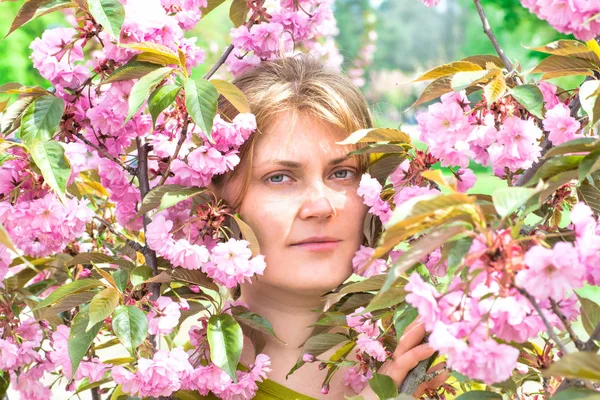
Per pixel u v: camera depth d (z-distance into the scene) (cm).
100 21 145
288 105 177
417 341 162
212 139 150
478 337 103
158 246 158
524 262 100
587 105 129
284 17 193
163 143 166
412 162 163
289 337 187
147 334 151
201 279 166
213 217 168
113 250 202
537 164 149
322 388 174
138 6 155
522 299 107
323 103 178
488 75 133
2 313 185
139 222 188
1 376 191
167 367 147
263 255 175
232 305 180
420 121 157
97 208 210
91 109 165
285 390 181
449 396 184
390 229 101
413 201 100
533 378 151
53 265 202
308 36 197
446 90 147
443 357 167
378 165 177
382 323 168
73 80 167
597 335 107
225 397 164
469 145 150
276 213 175
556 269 99
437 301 106
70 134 169
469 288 110
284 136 176
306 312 187
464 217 103
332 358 173
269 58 193
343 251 179
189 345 202
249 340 186
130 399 179
